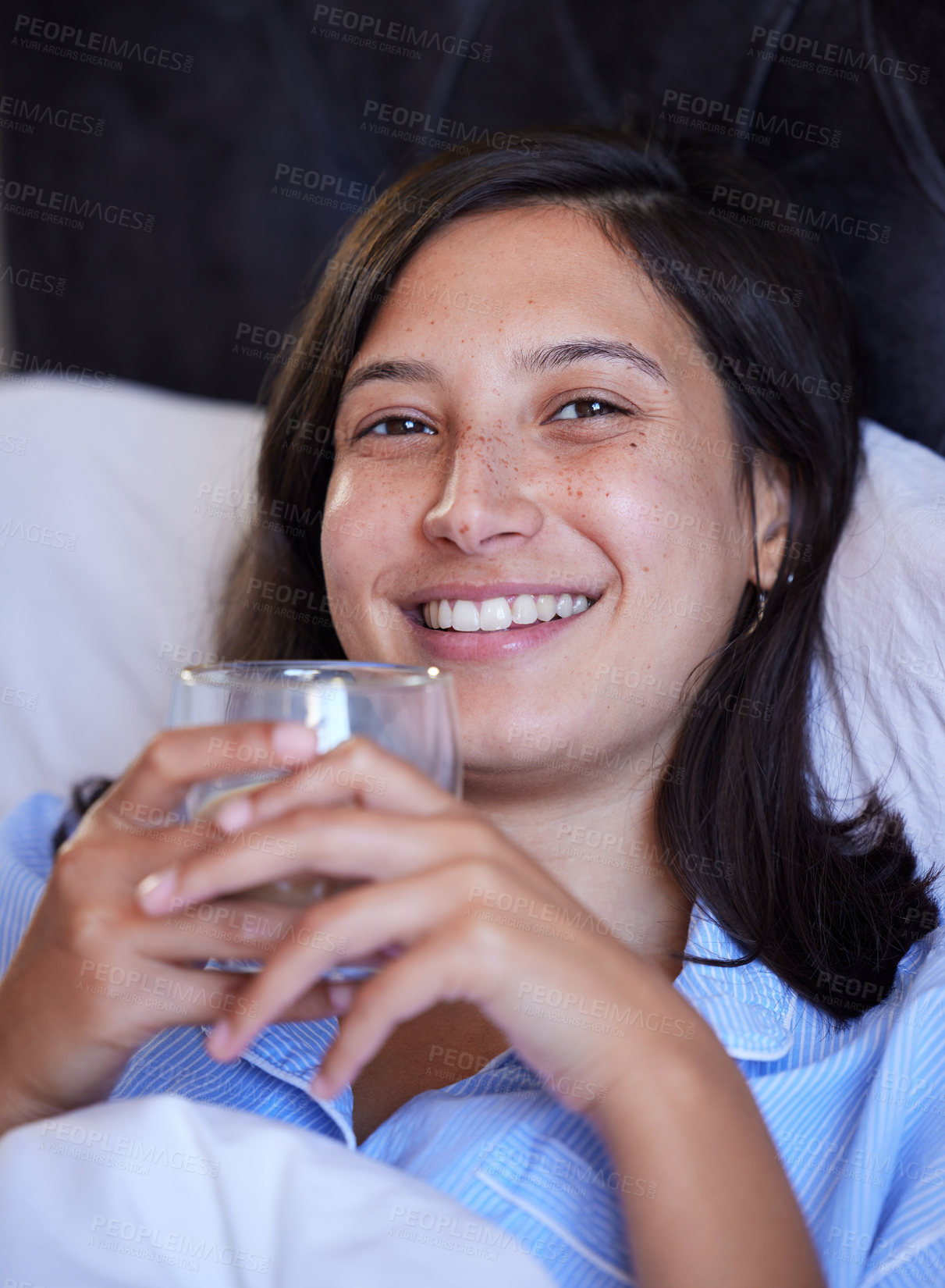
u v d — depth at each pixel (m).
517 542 0.80
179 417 1.38
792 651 0.92
